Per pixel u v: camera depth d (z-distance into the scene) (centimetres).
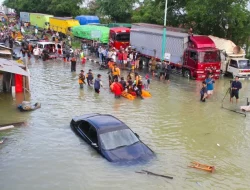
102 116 1395
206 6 3162
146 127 1574
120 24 4581
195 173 1139
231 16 3080
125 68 3100
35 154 1234
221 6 3122
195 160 1248
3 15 8325
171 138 1457
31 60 3312
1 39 4406
